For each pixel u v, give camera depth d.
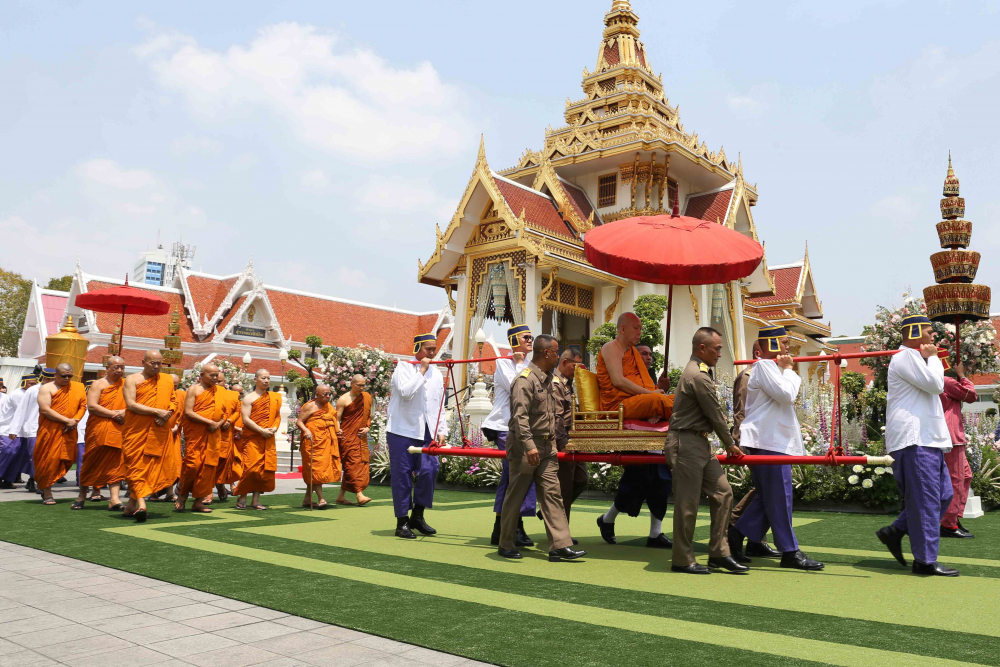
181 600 5.28
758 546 7.58
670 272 7.59
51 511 10.75
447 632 4.42
